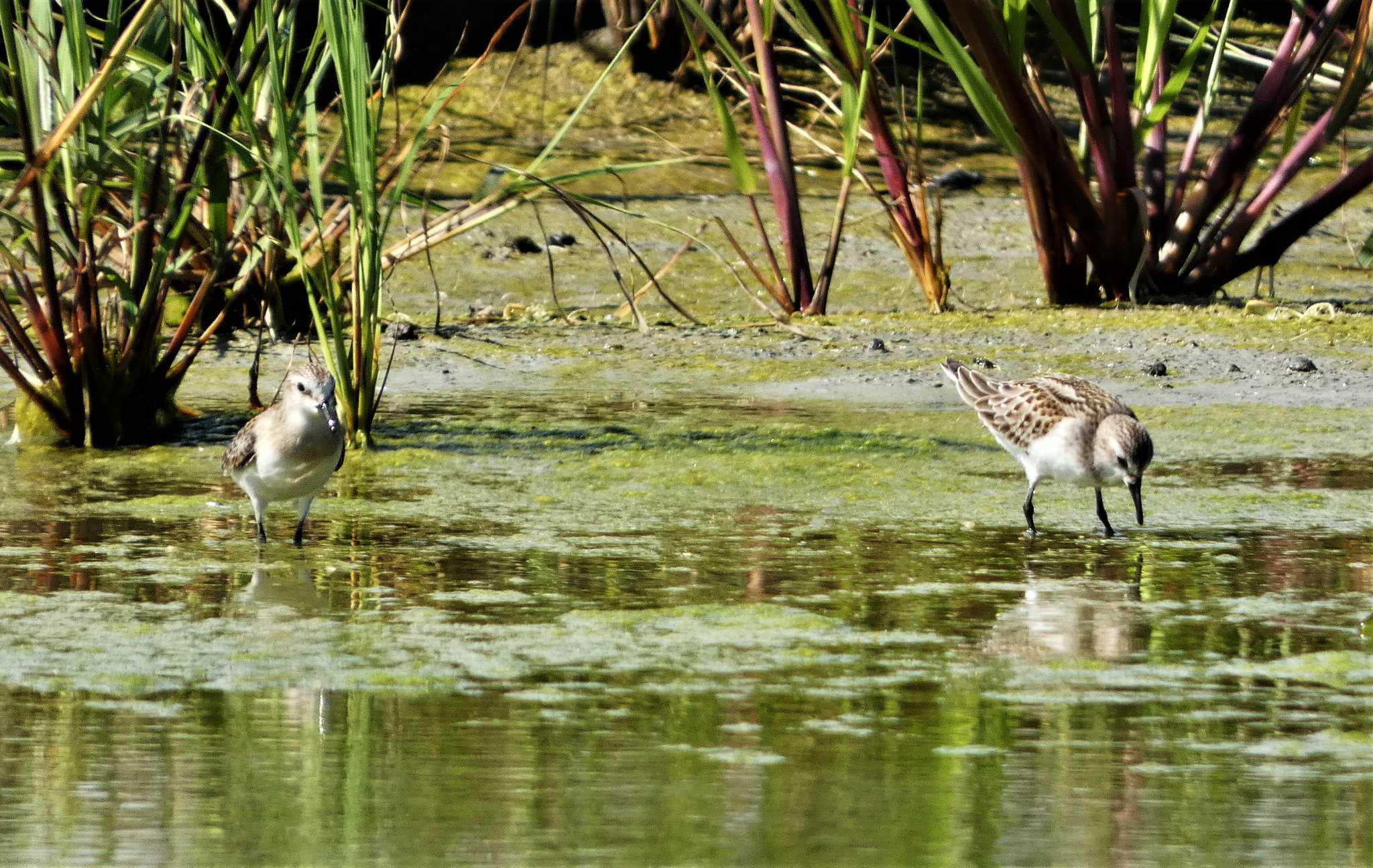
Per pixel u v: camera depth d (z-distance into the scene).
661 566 10.18
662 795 6.07
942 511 11.95
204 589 9.52
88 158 13.18
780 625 8.77
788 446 14.21
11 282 15.80
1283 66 20.45
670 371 18.05
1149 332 19.31
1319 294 22.41
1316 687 7.67
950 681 7.74
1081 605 9.26
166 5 13.88
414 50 32.69
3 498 12.16
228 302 14.62
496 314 21.17
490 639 8.46
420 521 11.50
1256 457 13.88
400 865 5.33
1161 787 6.21
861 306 21.98
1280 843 5.60
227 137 12.64
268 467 10.41
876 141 20.66
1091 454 11.13
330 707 7.24
